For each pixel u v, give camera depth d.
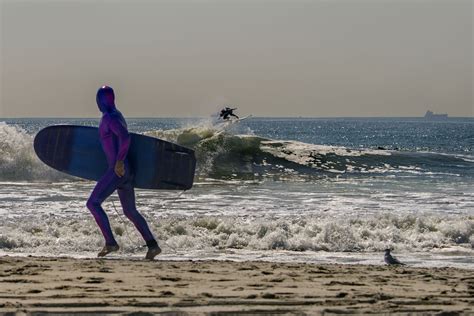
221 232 44.91
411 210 60.28
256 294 18.97
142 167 31.48
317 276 23.98
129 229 44.81
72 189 74.69
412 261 37.03
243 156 102.19
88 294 18.66
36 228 44.16
